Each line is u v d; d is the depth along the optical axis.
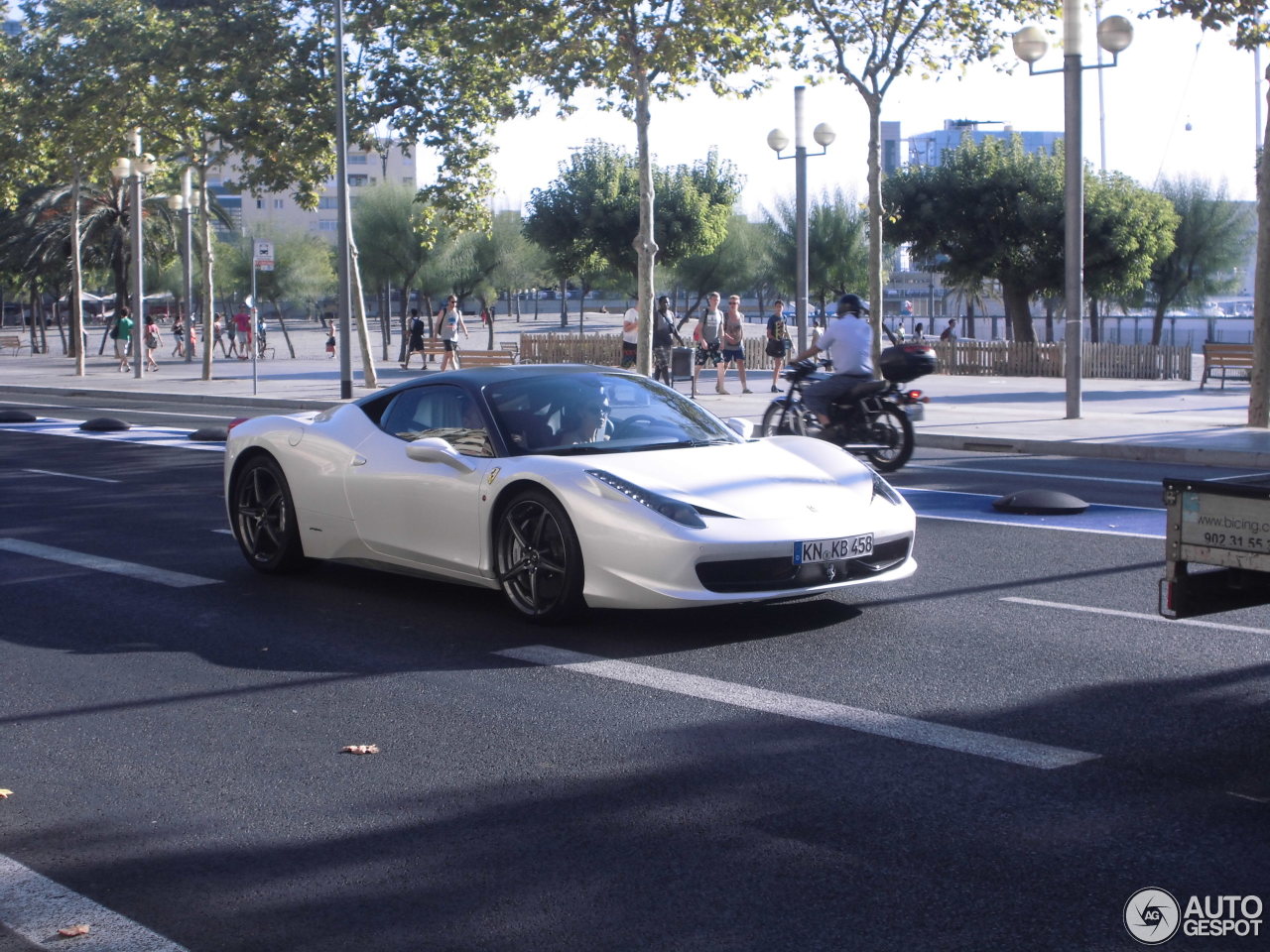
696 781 4.57
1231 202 50.31
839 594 7.57
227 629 6.98
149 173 34.62
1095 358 32.31
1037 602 7.30
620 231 50.06
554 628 6.78
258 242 27.84
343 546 7.82
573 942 3.40
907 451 13.69
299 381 32.28
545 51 21.34
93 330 83.00
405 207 54.16
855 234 53.44
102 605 7.63
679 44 20.55
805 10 21.45
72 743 5.18
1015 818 4.16
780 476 6.81
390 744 5.07
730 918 3.51
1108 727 5.07
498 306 108.62
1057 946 3.31
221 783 4.68
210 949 3.42
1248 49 16.67
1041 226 39.62
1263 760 4.66
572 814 4.30
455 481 7.09
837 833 4.07
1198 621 6.80
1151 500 11.47
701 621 6.92
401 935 3.47
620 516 6.34
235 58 26.86
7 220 49.22
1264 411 17.66
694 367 24.98
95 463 15.25
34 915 3.63
